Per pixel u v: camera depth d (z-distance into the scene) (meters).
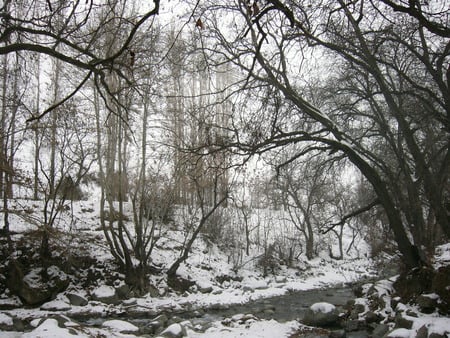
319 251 32.72
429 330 9.64
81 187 28.34
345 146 12.97
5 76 13.59
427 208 18.81
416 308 11.41
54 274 16.81
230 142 12.16
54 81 20.64
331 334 11.20
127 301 16.89
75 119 17.69
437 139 13.70
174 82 17.38
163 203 20.59
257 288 21.88
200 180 22.69
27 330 12.25
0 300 15.40
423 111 13.19
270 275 25.58
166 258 21.16
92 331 10.09
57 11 5.97
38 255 17.31
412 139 13.85
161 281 19.20
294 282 23.91
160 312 15.81
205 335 11.18
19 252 17.22
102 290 17.11
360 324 12.38
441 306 10.90
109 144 18.64
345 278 24.88
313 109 12.92
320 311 12.93
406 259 13.73
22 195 24.08
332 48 12.88
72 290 16.84
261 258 26.30
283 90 12.28
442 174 13.63
